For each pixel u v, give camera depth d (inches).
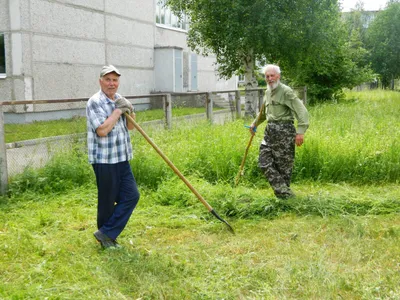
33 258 163.3
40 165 276.1
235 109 527.2
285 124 227.6
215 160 286.0
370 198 230.2
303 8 601.0
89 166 272.7
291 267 150.4
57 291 137.5
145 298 135.0
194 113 450.0
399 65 1487.5
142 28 845.8
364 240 177.9
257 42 601.3
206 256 164.9
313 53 655.8
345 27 822.5
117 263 155.8
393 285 138.5
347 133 340.2
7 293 136.6
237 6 578.2
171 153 295.4
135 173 268.5
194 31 646.5
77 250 171.3
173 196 237.8
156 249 173.5
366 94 1107.9
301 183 276.4
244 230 195.2
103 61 743.1
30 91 599.2
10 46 587.8
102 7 732.0
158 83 897.5
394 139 308.3
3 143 250.4
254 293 135.9
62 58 653.9
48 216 210.4
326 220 203.2
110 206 172.2
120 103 168.1
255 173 282.8
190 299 134.1
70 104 370.6
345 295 135.3
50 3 625.6
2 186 250.2
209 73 1120.8
